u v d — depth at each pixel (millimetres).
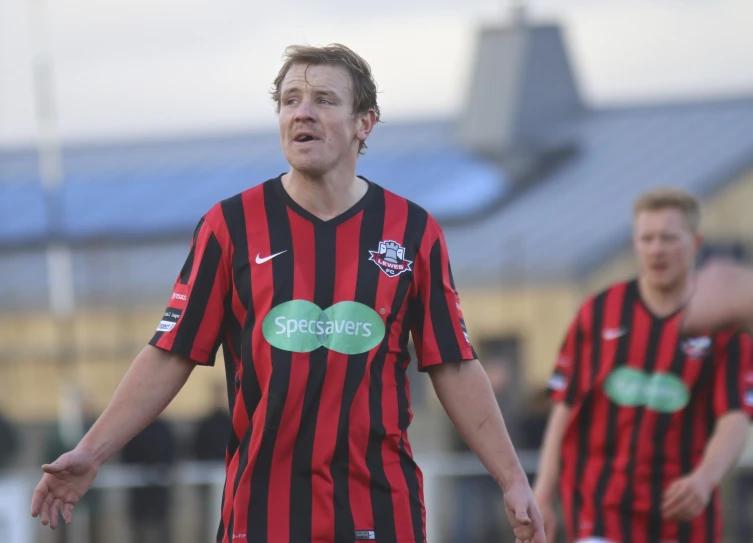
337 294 10883
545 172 76312
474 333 64000
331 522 10617
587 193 72312
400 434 10992
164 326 11172
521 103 81250
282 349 10711
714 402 16609
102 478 30406
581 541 17031
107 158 85875
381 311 10930
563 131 80188
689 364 16641
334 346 10734
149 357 11133
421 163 79875
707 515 16828
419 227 11383
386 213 11297
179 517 30500
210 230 11188
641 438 16750
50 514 10719
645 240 16984
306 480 10664
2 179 84062
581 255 64812
